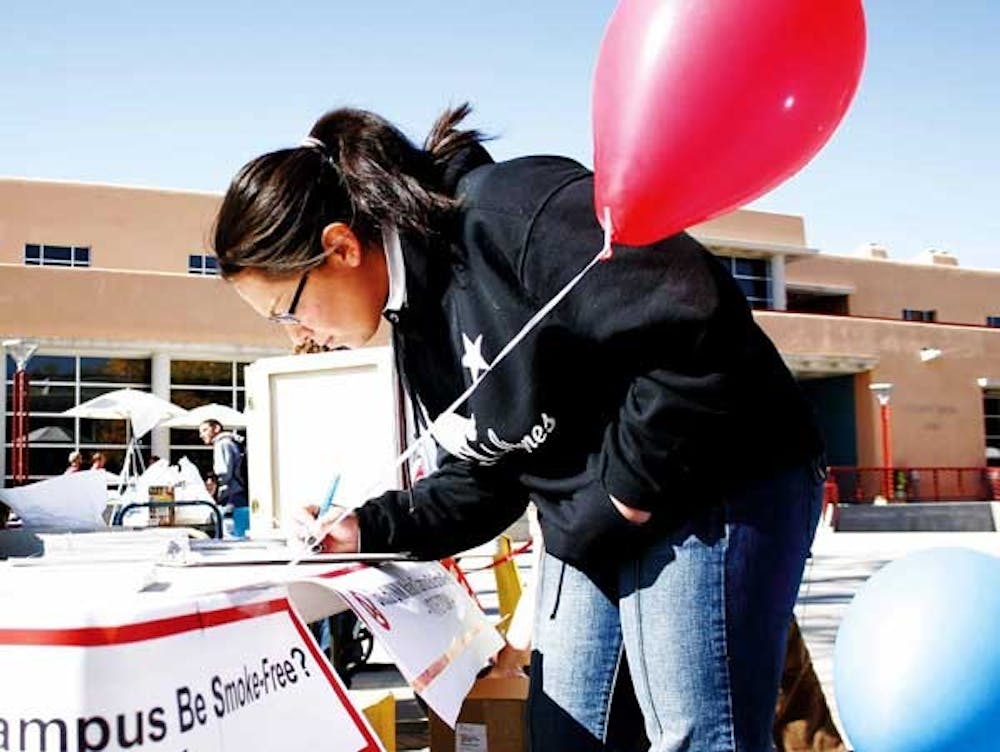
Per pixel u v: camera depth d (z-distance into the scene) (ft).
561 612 6.00
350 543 6.22
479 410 5.50
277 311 5.63
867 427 94.58
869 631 7.58
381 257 5.55
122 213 79.77
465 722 8.15
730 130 4.57
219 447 37.83
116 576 4.52
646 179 4.64
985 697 7.02
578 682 5.88
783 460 5.18
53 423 70.23
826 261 106.22
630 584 5.41
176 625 3.54
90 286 70.59
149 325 71.67
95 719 3.18
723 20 4.51
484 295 5.24
